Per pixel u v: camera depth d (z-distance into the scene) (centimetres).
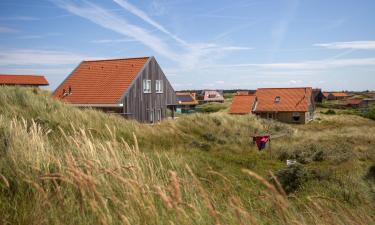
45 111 1280
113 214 348
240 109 5703
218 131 1923
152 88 3067
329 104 10806
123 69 2972
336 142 2045
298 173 865
